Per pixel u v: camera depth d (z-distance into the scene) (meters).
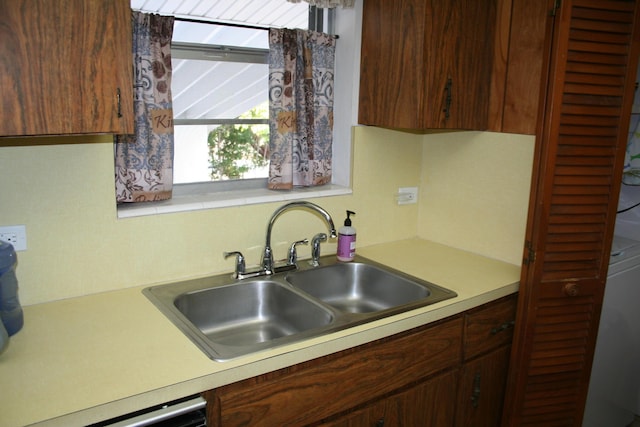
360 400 1.49
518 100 1.94
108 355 1.25
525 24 1.88
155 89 1.75
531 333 1.81
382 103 2.01
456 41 1.88
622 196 2.55
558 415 1.97
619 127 1.72
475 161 2.13
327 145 2.21
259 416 1.29
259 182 2.13
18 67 1.13
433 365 1.67
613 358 2.28
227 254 1.79
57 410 1.03
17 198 1.46
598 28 1.62
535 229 1.72
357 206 2.20
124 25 1.25
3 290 1.30
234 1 1.90
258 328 1.79
